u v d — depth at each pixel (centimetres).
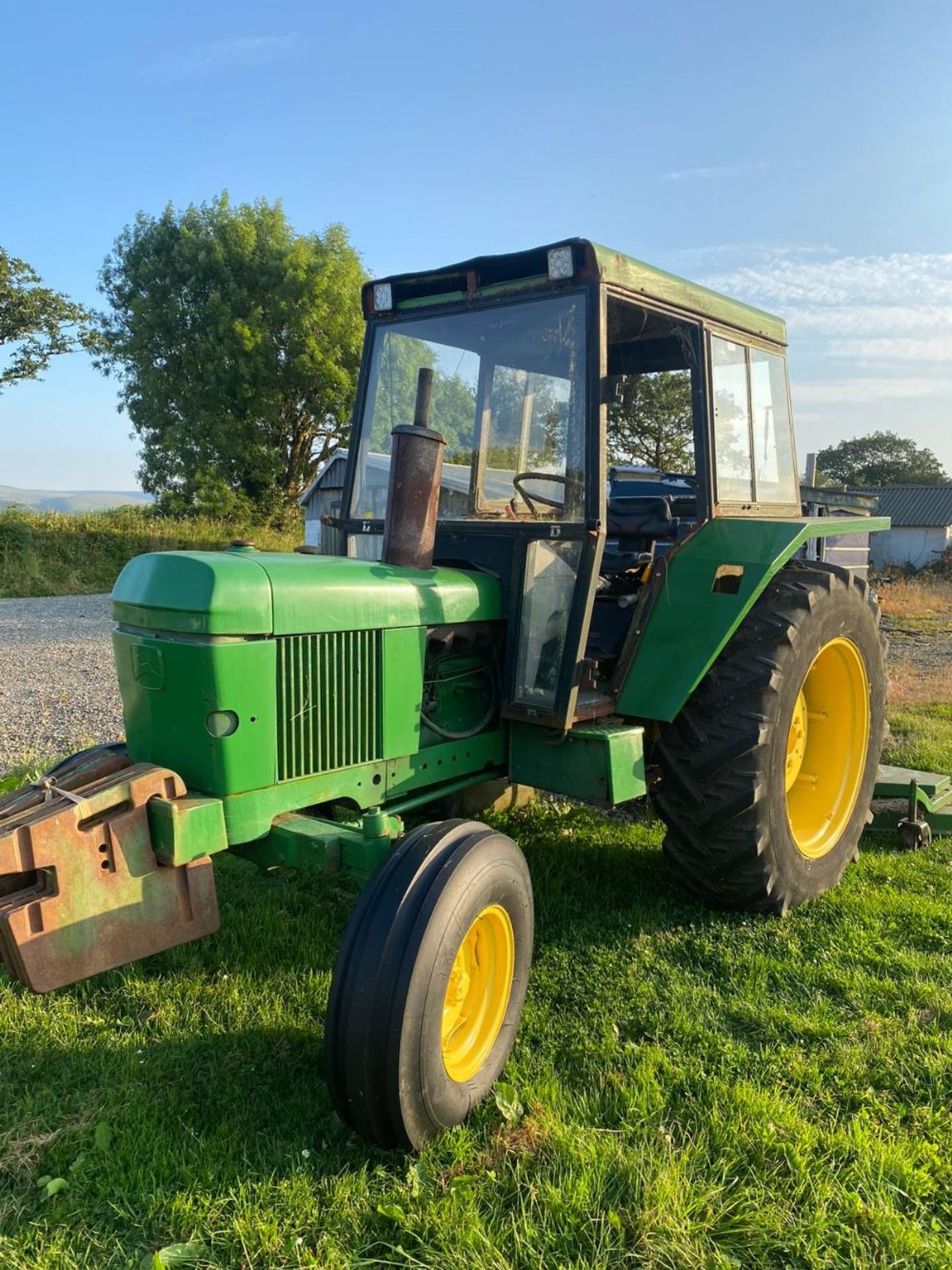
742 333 381
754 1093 246
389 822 250
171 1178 218
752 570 329
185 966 323
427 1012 219
